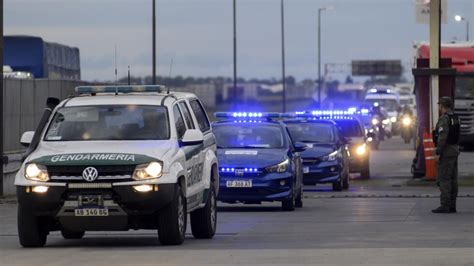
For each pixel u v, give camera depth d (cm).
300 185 5472
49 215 3450
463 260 3078
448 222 4456
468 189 6856
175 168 3475
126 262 3106
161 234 3506
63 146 3556
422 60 7519
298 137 6919
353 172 8262
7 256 3303
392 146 14600
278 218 4762
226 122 5494
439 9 7338
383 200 5925
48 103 3866
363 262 3056
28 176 3438
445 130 4888
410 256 3181
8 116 6844
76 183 3397
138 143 3566
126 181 3388
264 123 5475
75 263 3105
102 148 3497
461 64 11325
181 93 4038
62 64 11269
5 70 9206
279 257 3198
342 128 8306
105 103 3759
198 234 3878
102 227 3444
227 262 3089
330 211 5169
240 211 5253
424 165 7700
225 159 5131
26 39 10419
